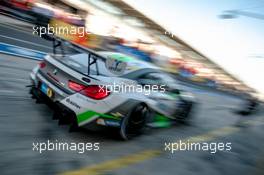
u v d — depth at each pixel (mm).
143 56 19125
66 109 3234
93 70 3545
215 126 6312
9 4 13922
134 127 3850
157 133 4535
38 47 9867
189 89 14148
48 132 3408
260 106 11141
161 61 20641
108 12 28719
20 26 12633
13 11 14117
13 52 7879
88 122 3270
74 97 3252
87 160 2988
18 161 2637
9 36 9758
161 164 3375
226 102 13500
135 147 3680
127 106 3537
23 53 8234
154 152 3682
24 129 3324
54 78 3494
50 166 2689
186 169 3422
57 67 3504
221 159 4109
